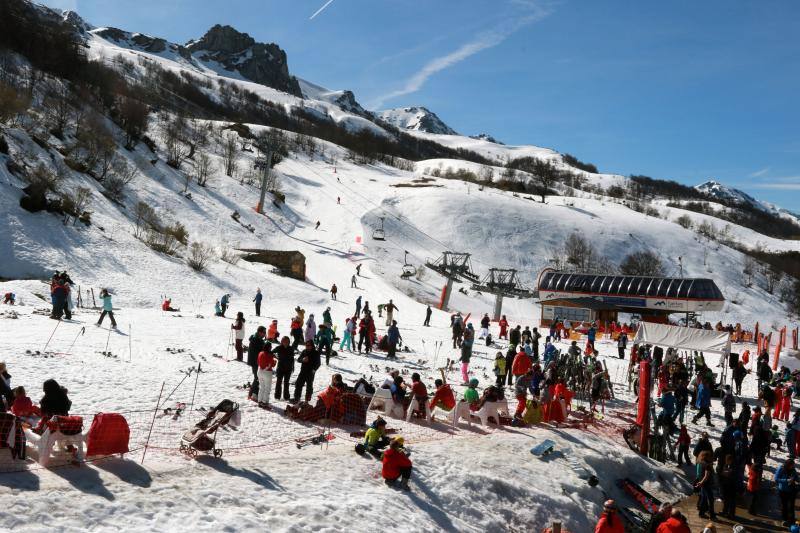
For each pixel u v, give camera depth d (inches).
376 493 446.3
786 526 584.7
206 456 446.3
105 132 2765.7
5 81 2751.0
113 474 380.5
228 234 2615.7
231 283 1796.3
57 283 1066.1
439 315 1998.0
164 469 403.5
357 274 2586.1
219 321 1218.0
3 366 467.8
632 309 2044.8
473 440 621.9
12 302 1119.6
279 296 1827.0
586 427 761.0
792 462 591.2
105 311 961.5
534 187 6368.1
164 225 2244.1
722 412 958.4
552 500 533.3
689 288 1940.2
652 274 4010.8
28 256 1418.6
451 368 986.7
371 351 1075.3
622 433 767.1
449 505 470.6
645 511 598.2
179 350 842.2
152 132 3937.0
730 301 4065.0
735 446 649.0
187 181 3065.9
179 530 329.1
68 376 612.4
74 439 381.4
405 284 2741.1
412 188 4768.7
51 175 1795.0
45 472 365.4
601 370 954.1
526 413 719.7
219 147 4485.7
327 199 4128.9
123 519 327.9
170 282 1611.7
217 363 783.7
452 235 3932.1
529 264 3875.5
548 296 2112.5
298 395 630.5
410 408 655.1
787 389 961.5
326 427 576.7
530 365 879.1
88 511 326.6
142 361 737.0
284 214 3506.4
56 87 3324.3
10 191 1603.1
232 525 344.8
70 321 972.6
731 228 6678.2
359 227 3631.9
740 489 644.7
